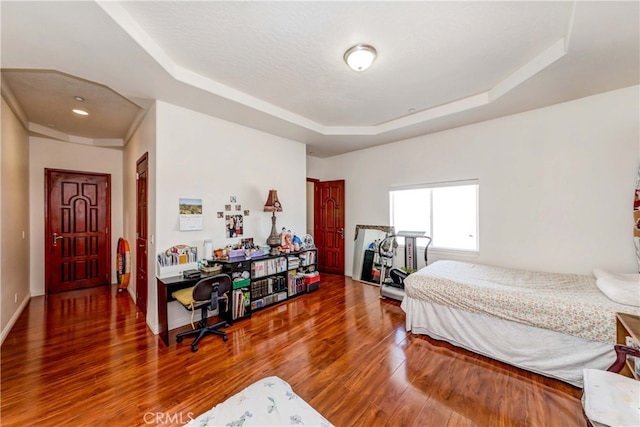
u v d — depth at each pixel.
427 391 1.96
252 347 2.59
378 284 4.80
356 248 5.23
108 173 4.95
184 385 2.02
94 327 3.04
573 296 2.21
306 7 1.74
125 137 4.56
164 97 2.83
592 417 1.21
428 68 2.51
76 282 4.62
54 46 1.90
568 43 1.95
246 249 3.67
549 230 3.17
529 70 2.41
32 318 3.30
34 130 3.92
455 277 2.90
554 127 3.10
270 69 2.52
